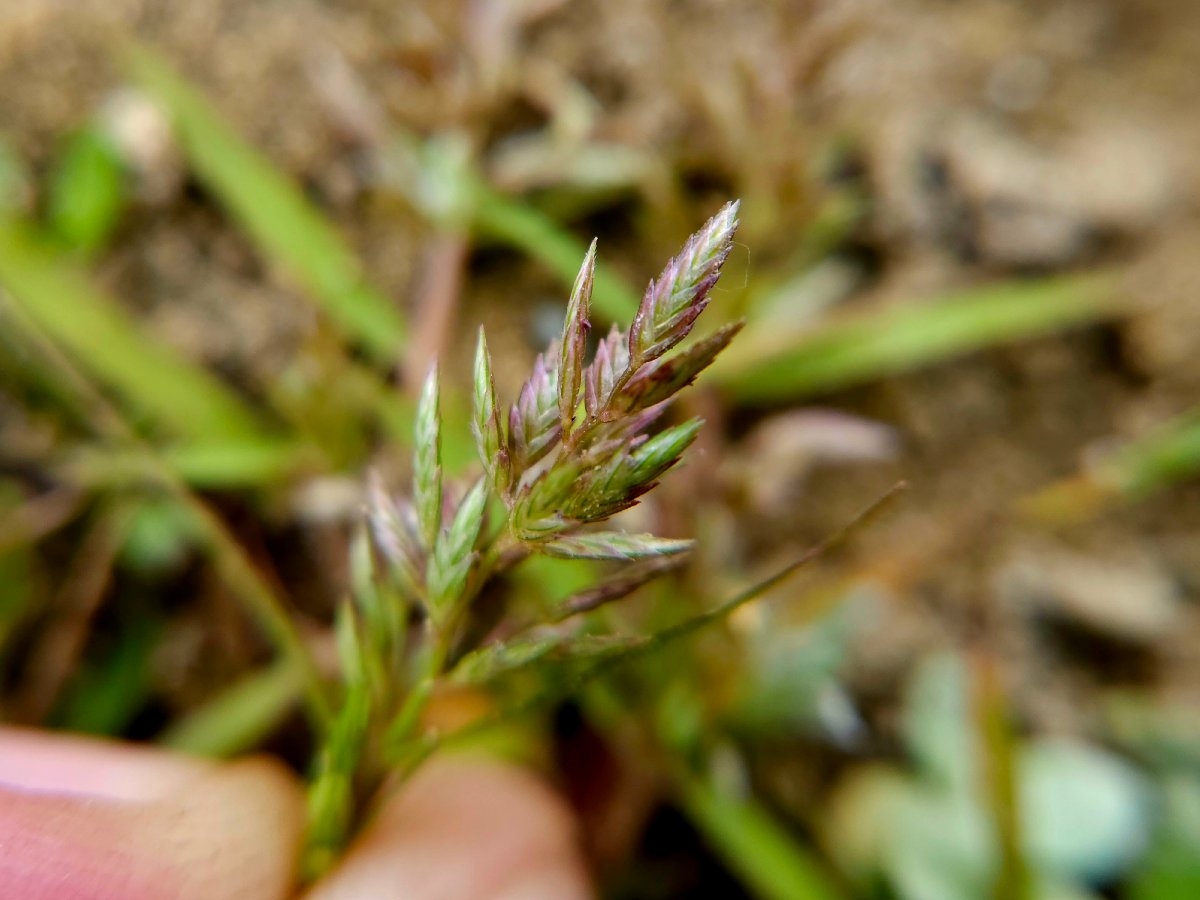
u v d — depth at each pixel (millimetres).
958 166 133
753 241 114
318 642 112
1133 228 130
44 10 134
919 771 110
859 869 105
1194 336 125
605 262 129
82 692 112
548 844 87
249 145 131
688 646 95
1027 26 146
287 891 74
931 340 121
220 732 104
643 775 105
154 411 114
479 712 99
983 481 125
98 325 112
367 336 116
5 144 129
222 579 115
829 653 99
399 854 79
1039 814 107
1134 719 113
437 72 118
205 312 126
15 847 71
